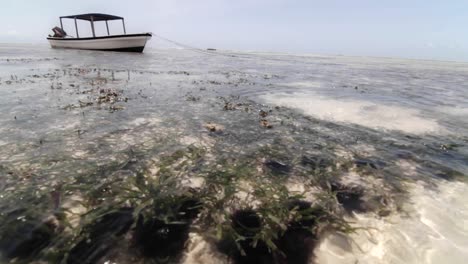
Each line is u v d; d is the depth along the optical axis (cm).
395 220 351
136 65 2294
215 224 331
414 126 767
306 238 317
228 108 894
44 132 602
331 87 1431
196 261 278
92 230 311
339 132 698
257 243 306
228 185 416
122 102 912
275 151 562
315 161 521
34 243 290
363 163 518
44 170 439
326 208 373
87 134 604
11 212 333
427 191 422
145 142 575
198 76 1700
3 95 934
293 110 909
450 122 816
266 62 3450
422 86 1585
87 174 432
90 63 2270
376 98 1142
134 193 382
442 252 297
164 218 333
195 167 475
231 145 586
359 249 302
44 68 1802
